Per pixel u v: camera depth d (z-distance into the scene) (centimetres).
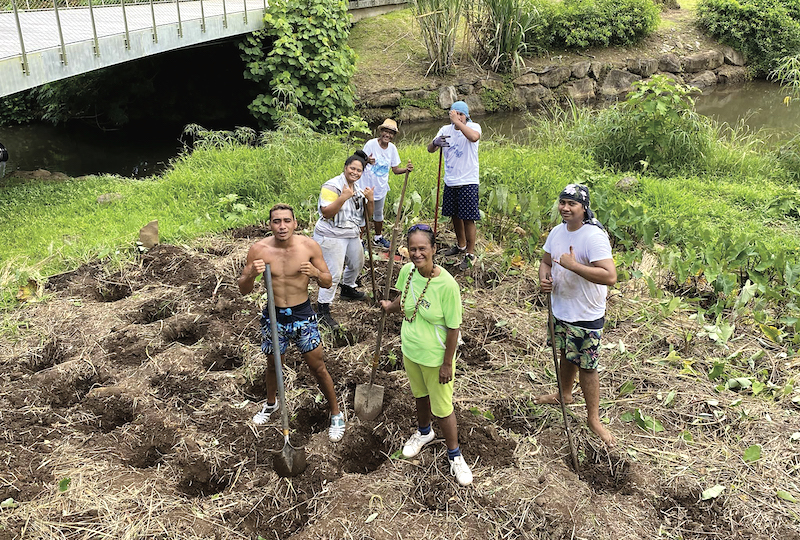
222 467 412
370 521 363
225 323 576
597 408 424
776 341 530
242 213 838
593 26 1784
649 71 1817
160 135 1519
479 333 556
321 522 365
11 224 808
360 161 547
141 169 1247
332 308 603
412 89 1574
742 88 1875
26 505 373
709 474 400
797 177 1041
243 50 1412
